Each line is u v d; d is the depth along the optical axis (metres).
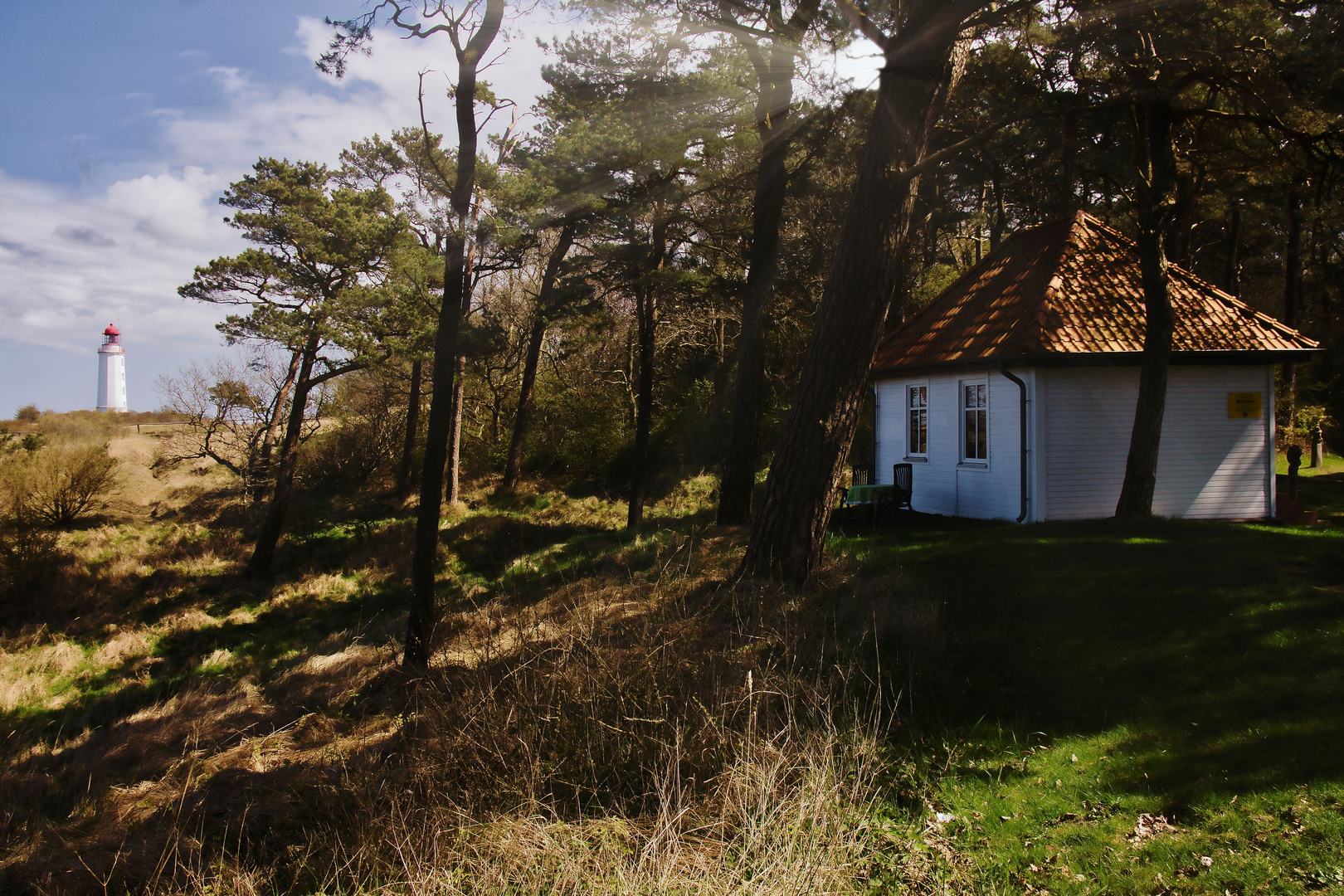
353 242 19.53
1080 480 12.38
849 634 6.39
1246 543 8.98
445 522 23.59
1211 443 13.07
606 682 4.96
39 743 10.13
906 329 16.03
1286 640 5.73
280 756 5.85
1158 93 10.50
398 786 4.44
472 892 3.53
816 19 12.25
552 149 17.47
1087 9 10.32
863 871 3.62
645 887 3.40
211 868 4.02
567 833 3.88
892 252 7.82
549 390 33.28
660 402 31.59
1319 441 25.97
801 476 7.86
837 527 12.79
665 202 17.42
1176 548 8.73
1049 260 13.95
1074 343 12.05
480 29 8.23
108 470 23.97
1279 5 10.23
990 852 3.73
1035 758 4.58
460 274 8.64
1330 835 3.49
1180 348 12.45
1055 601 7.01
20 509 21.28
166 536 22.95
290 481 21.09
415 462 30.56
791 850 3.55
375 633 12.14
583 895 3.42
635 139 15.96
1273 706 4.80
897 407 15.91
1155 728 4.73
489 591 11.91
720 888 3.35
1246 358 12.98
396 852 3.84
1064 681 5.51
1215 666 5.46
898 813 4.14
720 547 10.27
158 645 15.72
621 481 29.41
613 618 7.30
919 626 6.41
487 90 17.53
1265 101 10.77
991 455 13.13
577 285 19.47
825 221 16.91
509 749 4.52
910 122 7.77
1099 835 3.77
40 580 18.02
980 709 5.21
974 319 14.12
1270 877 3.29
